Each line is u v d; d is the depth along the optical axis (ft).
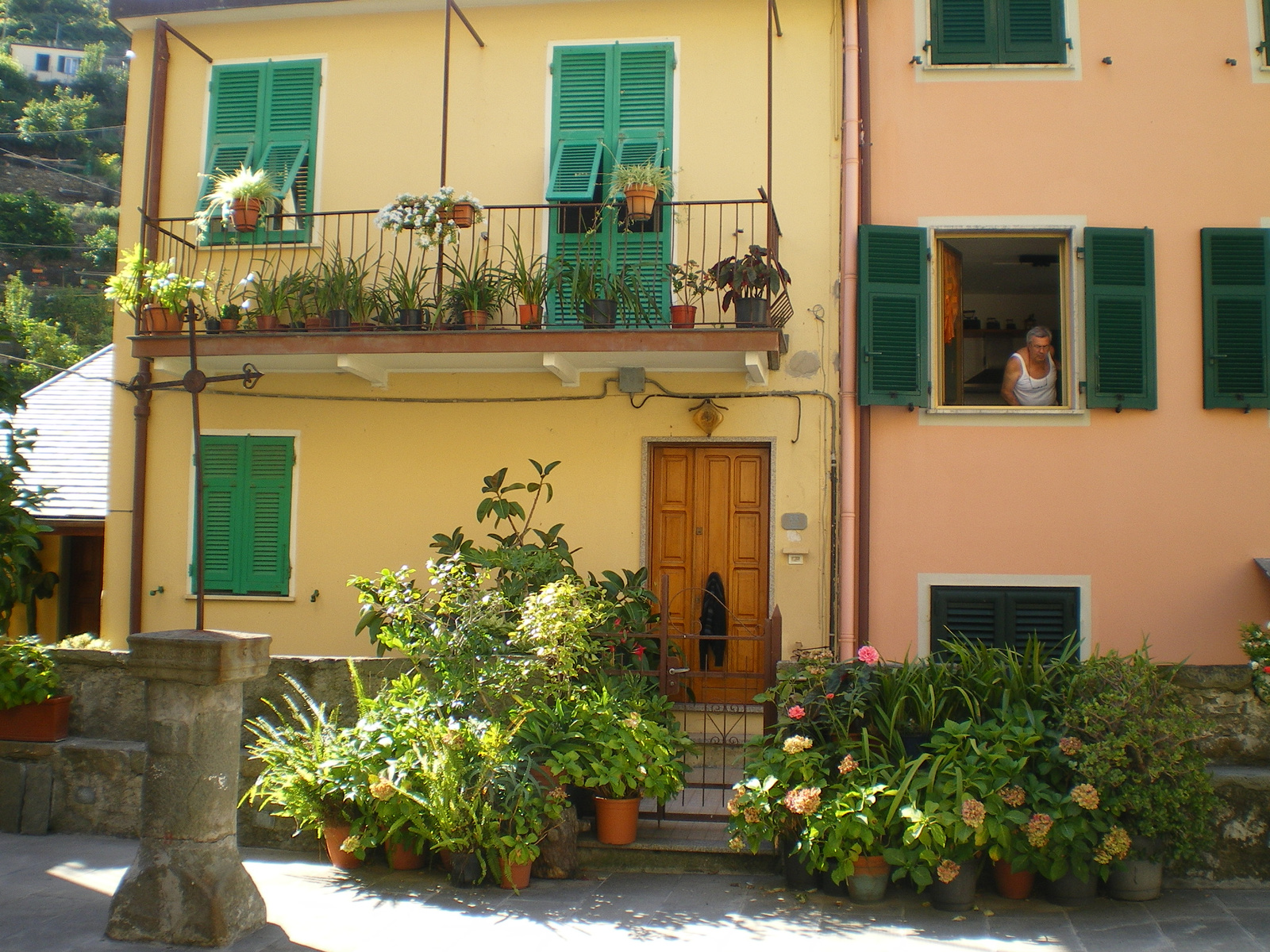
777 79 27.63
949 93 27.02
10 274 130.41
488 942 15.98
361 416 28.43
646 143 27.99
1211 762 19.56
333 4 29.27
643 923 16.88
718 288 25.17
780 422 26.73
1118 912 17.22
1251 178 26.25
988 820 17.29
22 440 29.01
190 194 29.84
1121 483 25.85
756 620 27.07
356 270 27.09
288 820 20.81
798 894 18.29
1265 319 25.75
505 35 28.89
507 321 27.63
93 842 20.89
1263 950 15.46
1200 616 25.44
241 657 15.94
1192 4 26.63
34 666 21.97
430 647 20.53
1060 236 26.94
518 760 19.13
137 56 30.66
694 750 22.02
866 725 19.57
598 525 27.22
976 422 26.27
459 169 28.68
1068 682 19.12
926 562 26.08
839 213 27.07
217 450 28.76
